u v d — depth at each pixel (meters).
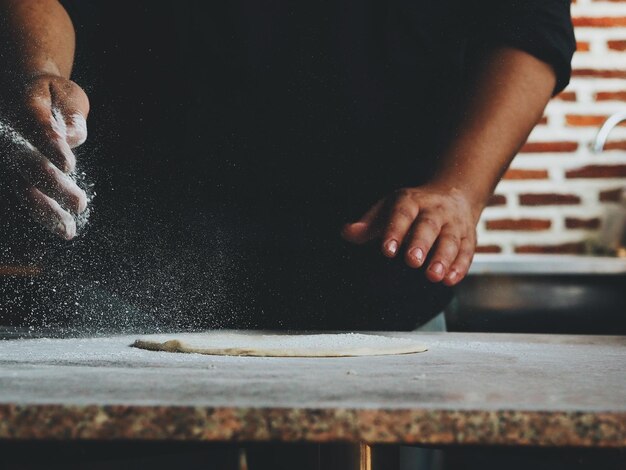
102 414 0.43
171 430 0.43
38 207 0.98
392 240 0.96
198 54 1.35
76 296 1.34
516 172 2.39
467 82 1.30
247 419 0.43
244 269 1.32
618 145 2.37
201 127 1.35
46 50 1.16
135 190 1.36
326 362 0.71
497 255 2.36
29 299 1.34
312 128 1.33
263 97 1.34
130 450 0.52
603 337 1.08
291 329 1.30
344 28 1.33
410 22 1.33
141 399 0.45
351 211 1.33
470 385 0.55
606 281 1.72
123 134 1.36
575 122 2.39
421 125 1.34
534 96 1.26
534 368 0.67
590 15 2.39
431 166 1.34
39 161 0.95
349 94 1.33
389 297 1.30
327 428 0.43
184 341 0.81
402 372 0.63
